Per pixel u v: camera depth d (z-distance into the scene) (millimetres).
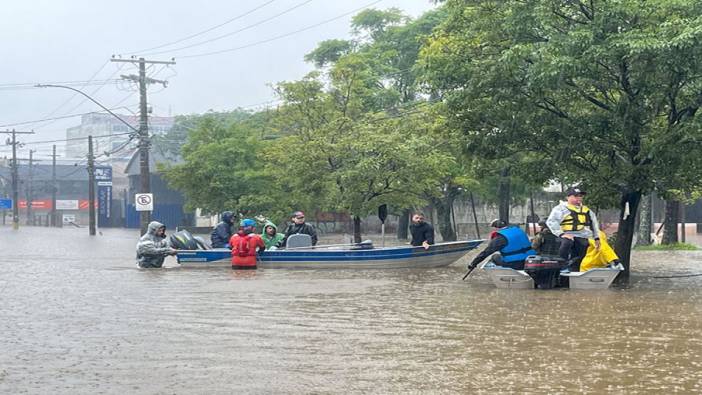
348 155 31406
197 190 44188
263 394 7973
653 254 31031
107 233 65312
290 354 9961
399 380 8523
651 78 16906
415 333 11492
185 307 14547
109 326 12305
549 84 16750
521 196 49219
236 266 23234
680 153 16703
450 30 19562
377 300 15516
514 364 9289
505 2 18281
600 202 18828
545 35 17906
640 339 10898
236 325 12328
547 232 18219
